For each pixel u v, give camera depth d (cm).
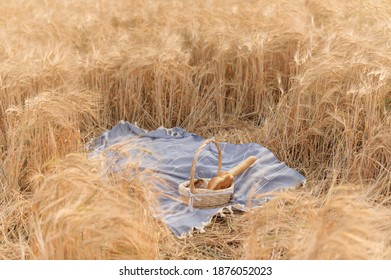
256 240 335
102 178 375
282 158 559
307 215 355
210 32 720
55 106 493
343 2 862
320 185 500
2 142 570
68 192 315
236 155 568
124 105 665
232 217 455
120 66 682
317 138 548
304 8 831
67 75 621
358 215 272
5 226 435
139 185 375
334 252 269
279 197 315
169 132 639
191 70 687
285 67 683
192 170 454
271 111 608
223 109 684
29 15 955
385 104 535
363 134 498
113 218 284
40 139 493
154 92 665
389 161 480
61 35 803
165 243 412
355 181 488
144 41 759
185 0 963
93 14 917
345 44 591
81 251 298
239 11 827
